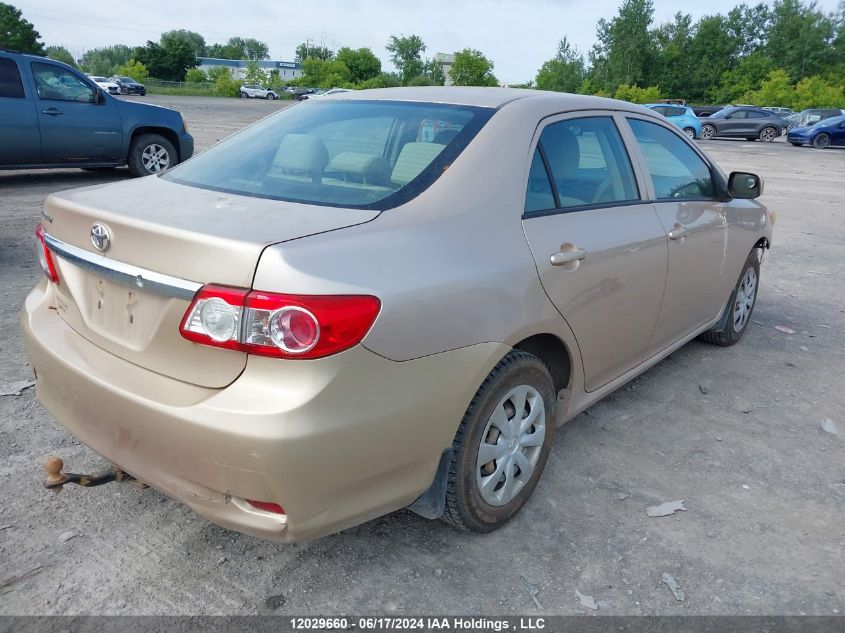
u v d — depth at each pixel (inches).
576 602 99.1
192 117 1192.2
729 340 203.3
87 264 95.1
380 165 107.6
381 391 85.7
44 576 98.9
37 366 105.3
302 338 79.0
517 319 103.5
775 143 1310.3
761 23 3479.3
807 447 147.0
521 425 112.3
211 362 83.6
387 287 85.4
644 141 149.9
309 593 98.6
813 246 364.8
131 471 91.7
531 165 115.3
